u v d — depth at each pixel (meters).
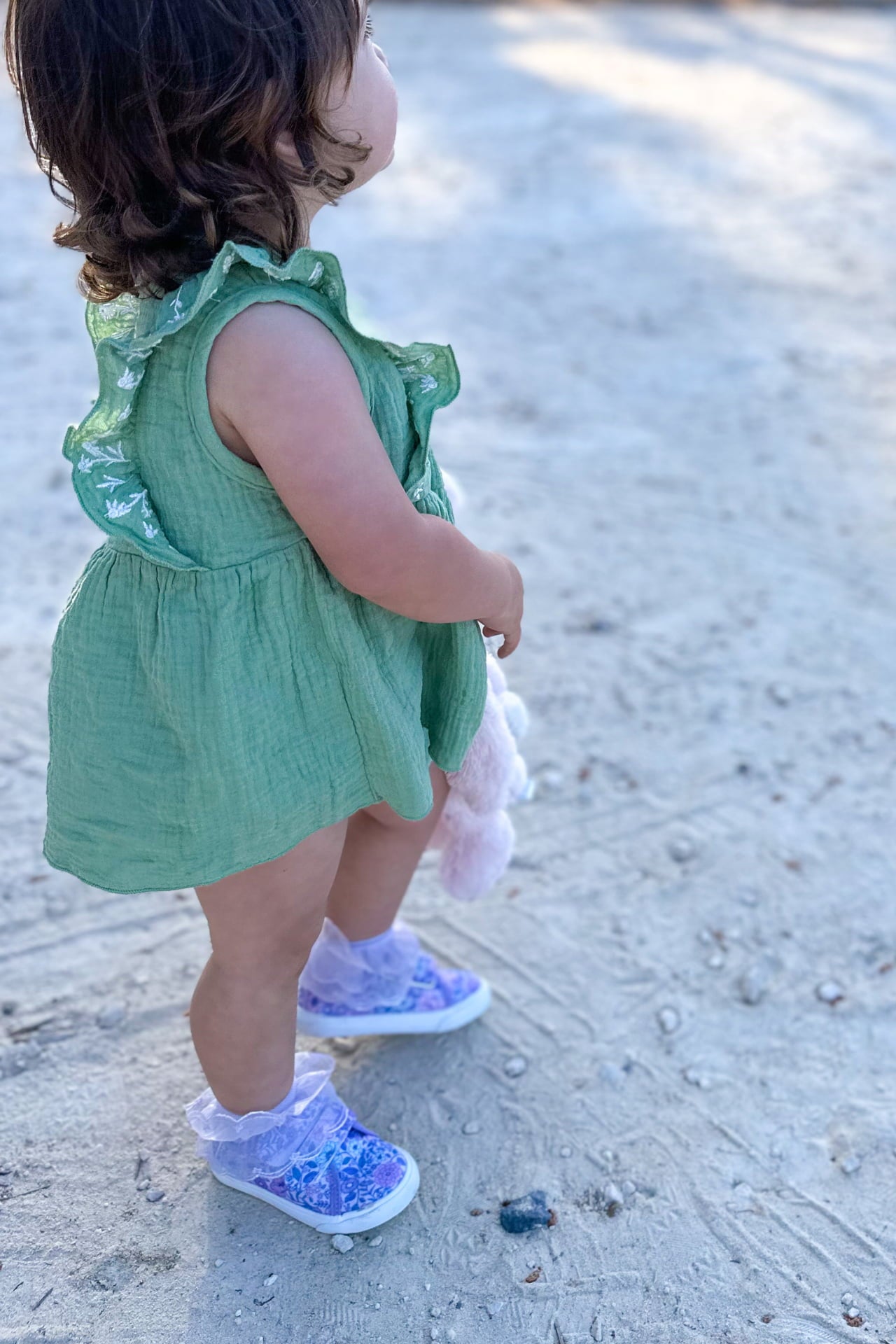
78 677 1.36
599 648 2.92
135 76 1.11
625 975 2.03
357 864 1.75
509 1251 1.60
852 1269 1.58
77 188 1.21
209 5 1.09
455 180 6.55
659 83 8.71
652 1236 1.62
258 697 1.31
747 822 2.38
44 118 1.17
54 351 4.43
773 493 3.60
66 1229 1.62
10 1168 1.70
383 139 1.30
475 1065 1.87
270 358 1.16
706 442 3.91
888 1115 1.79
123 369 1.22
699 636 2.96
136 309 1.32
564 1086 1.84
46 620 2.96
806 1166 1.71
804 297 5.05
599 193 6.35
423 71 9.02
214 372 1.19
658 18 11.17
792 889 2.21
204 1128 1.60
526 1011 1.97
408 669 1.42
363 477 1.20
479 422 4.02
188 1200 1.67
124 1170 1.71
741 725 2.66
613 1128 1.77
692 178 6.61
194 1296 1.54
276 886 1.43
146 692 1.33
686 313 4.89
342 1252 1.59
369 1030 1.87
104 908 2.16
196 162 1.16
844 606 3.07
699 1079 1.85
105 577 1.35
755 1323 1.51
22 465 3.66
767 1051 1.90
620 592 3.14
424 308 4.88
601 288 5.15
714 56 9.60
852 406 4.13
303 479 1.19
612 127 7.59
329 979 1.85
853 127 7.61
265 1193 1.62
